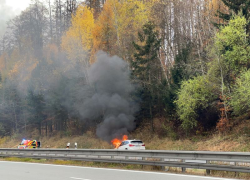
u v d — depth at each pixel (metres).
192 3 37.03
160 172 13.39
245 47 25.44
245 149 21.88
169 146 29.38
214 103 28.25
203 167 12.34
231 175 11.73
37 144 37.44
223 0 28.45
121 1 40.84
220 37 25.50
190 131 31.03
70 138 41.91
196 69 29.20
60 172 14.15
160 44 37.59
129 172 13.57
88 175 12.81
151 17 39.59
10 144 49.69
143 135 35.12
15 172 14.57
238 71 26.02
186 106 27.98
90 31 39.31
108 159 16.50
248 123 25.70
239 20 25.02
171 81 36.59
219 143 25.38
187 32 39.25
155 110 38.03
